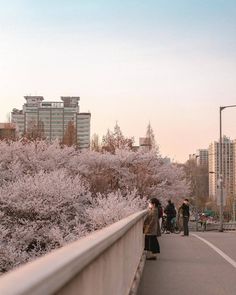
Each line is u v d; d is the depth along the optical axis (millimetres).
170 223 30234
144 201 31406
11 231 29984
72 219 32688
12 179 36250
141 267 12617
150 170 48000
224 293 9859
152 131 69688
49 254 3484
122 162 45844
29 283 2488
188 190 51969
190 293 9828
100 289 5387
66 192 31750
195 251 17891
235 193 109000
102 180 44438
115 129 60062
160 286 10586
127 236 8867
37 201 30609
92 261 4602
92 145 67188
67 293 3463
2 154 40031
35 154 41094
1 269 26312
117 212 25078
